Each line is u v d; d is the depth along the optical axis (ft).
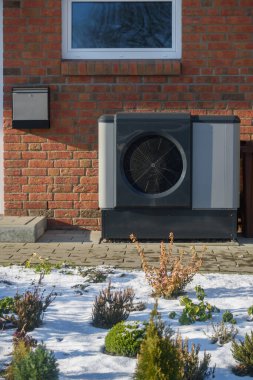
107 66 33.24
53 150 33.68
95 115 33.58
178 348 13.09
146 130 29.48
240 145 32.83
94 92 33.53
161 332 14.10
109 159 29.84
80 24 34.04
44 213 33.83
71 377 13.19
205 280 21.74
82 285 20.56
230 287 20.86
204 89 33.45
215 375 13.55
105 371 13.53
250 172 31.45
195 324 16.88
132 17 34.09
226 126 29.89
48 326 16.75
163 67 33.17
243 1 33.40
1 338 15.70
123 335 14.64
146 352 11.37
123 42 34.14
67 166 33.71
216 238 30.30
